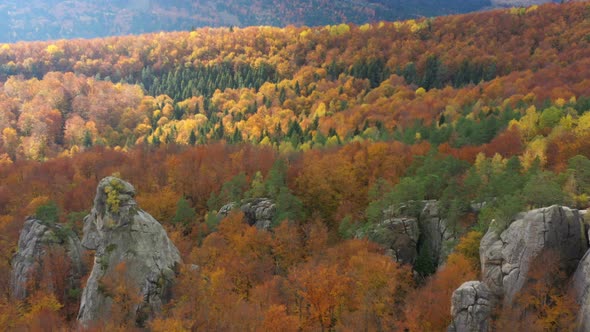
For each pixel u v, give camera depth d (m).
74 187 120.50
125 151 171.50
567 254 50.75
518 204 57.50
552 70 189.12
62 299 69.12
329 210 96.94
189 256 76.06
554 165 85.00
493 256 54.41
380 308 55.06
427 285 59.12
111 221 56.66
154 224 58.88
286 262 75.62
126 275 54.53
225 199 104.31
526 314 48.47
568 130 98.38
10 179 136.38
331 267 61.16
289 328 51.84
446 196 74.44
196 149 142.88
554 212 51.56
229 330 51.38
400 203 78.88
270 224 87.88
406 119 160.75
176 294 56.00
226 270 69.19
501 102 160.25
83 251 75.12
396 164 102.38
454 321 48.78
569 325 45.69
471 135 113.56
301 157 121.88
